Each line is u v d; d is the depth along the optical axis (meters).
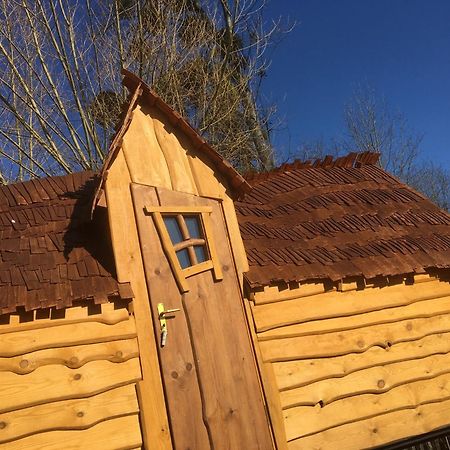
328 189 7.46
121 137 5.09
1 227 5.43
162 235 5.06
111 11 12.43
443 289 6.50
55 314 4.48
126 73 5.43
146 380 4.62
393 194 7.64
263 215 6.53
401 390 5.82
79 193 6.11
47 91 11.87
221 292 5.20
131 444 4.43
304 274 5.56
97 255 5.02
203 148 5.62
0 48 11.39
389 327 6.00
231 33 14.47
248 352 5.11
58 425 4.25
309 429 5.15
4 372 4.23
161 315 4.80
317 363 5.45
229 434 4.70
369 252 6.21
